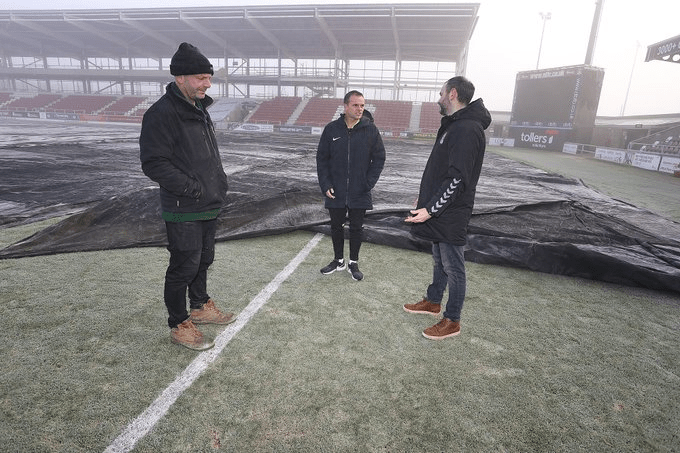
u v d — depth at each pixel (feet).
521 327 9.12
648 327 9.32
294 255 13.26
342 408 6.31
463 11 80.02
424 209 7.59
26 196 19.38
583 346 8.40
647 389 7.06
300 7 84.58
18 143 45.03
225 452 5.38
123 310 9.00
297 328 8.66
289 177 26.73
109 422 5.80
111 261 11.78
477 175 7.91
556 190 25.81
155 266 11.55
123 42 118.62
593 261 11.78
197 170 7.07
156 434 5.63
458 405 6.47
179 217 6.98
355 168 10.91
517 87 86.69
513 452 5.58
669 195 29.12
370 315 9.43
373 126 11.10
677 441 5.90
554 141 80.59
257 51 122.42
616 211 20.02
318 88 129.80
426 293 10.62
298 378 6.98
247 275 11.43
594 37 74.33
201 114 7.11
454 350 8.07
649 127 76.48
